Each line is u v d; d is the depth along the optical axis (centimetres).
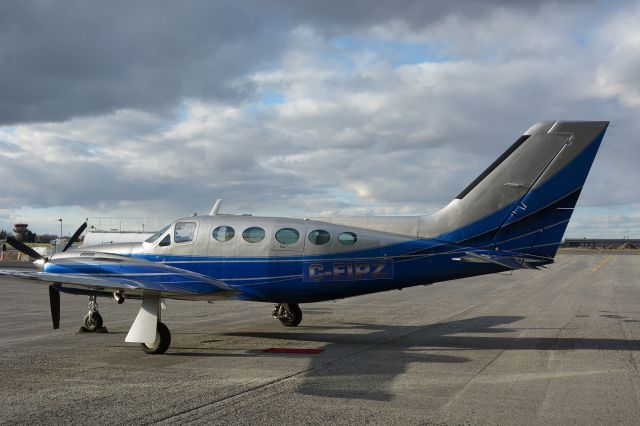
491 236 1060
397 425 576
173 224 1191
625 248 13688
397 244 1079
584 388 727
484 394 698
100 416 607
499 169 1059
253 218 1159
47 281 975
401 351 1001
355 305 1795
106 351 1006
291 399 675
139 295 1086
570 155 1032
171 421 590
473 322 1388
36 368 859
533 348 1026
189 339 1143
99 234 3134
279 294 1121
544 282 2698
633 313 1548
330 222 1139
